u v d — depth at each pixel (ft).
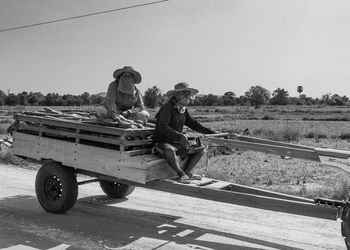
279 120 172.14
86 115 27.94
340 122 152.46
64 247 19.33
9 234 20.89
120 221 23.59
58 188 24.53
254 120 172.04
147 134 22.29
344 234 16.53
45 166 24.49
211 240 20.83
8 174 37.14
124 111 25.26
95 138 22.07
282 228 23.00
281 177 40.01
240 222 23.93
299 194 31.55
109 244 19.84
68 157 23.50
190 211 26.00
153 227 22.66
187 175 22.48
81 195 29.50
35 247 19.21
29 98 439.22
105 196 29.32
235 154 56.13
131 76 25.00
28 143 25.66
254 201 18.28
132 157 20.71
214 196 19.26
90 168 22.47
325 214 16.81
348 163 17.01
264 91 485.15
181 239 20.85
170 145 21.15
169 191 20.52
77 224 22.80
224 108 392.27
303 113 256.73
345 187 30.73
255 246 20.12
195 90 21.86
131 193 30.35
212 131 23.48
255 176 40.47
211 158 52.75
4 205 26.40
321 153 17.56
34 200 27.84
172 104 21.74
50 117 25.20
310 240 21.17
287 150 18.49
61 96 428.56
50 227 22.15
